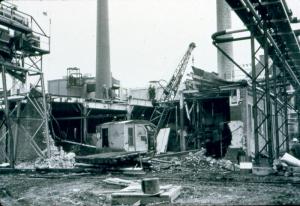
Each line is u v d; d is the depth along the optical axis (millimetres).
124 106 30109
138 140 27047
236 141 23719
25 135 23094
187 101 30484
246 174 15227
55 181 14602
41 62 22266
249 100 24812
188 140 29047
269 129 14891
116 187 12328
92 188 12195
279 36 17484
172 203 8719
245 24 15664
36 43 21703
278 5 13727
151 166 18344
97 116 27141
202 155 23484
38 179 15383
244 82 23703
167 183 12703
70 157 21703
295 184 11883
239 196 9492
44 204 9398
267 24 15789
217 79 25297
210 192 10344
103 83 41625
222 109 30062
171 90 35125
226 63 42188
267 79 14969
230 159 23328
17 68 20359
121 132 26328
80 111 27703
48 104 23891
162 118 33125
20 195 11133
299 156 24562
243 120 23609
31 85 22672
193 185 12000
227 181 12875
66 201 9750
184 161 20781
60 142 26094
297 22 16484
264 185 11711
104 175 16672
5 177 16250
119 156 17453
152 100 32781
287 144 23156
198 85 26828
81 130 27578
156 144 28828
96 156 18250
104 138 27391
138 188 9945
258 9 14664
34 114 23297
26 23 20891
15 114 23766
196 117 30000
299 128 29719
